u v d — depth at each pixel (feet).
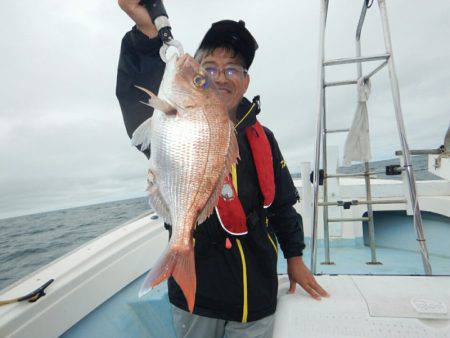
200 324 4.66
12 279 25.50
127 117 4.62
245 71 5.35
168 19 4.05
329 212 12.32
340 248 11.98
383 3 7.00
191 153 3.65
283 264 11.04
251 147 5.11
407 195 8.17
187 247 3.39
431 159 13.03
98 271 7.20
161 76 4.59
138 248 8.69
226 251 4.55
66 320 6.16
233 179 4.70
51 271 6.82
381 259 10.62
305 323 3.83
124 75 4.52
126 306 7.26
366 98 8.40
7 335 5.00
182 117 3.67
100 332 6.35
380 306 4.00
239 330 4.58
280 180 5.65
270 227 5.38
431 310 3.78
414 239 12.01
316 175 6.86
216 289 4.47
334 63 7.05
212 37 5.13
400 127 6.75
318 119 6.99
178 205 3.59
